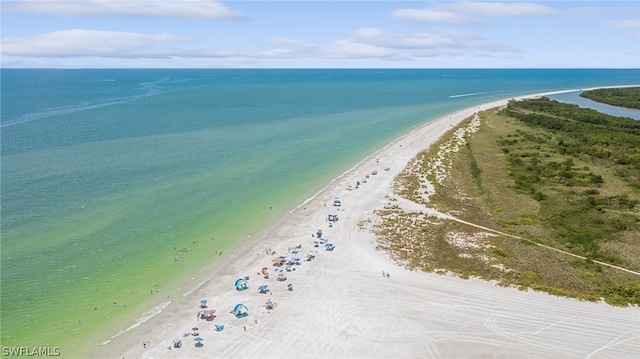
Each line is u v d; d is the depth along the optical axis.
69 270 55.28
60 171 92.69
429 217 73.19
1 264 55.88
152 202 77.25
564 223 71.62
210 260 58.66
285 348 42.44
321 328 45.41
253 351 41.97
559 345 43.41
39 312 47.41
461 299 50.53
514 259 59.78
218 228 68.12
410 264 58.09
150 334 44.25
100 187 83.69
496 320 47.00
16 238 62.47
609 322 46.88
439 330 45.34
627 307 49.59
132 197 79.19
